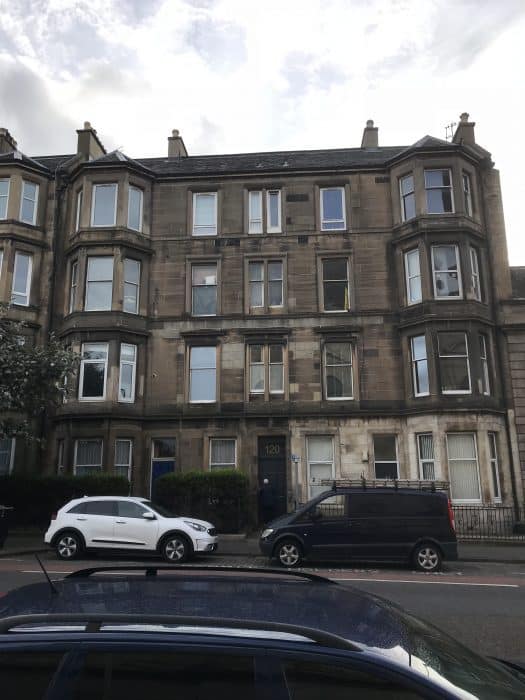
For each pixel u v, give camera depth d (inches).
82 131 983.6
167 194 924.6
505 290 866.1
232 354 856.3
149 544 545.3
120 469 812.6
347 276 881.5
